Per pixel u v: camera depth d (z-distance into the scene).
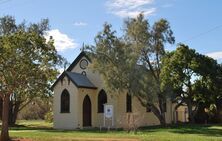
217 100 51.97
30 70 25.48
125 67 41.53
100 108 46.31
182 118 60.50
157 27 45.56
